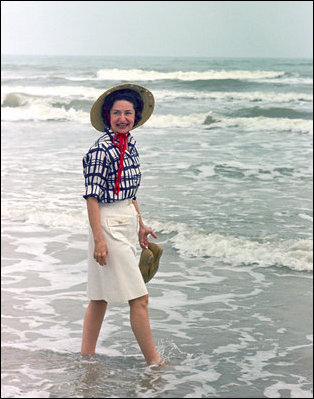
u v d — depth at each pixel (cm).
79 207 884
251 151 1475
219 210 891
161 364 419
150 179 1111
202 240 721
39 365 416
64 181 1073
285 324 504
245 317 519
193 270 642
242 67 7462
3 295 564
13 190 1000
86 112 2478
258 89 3634
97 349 450
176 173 1171
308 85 3916
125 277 405
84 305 542
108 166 401
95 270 415
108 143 404
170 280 613
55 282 601
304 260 660
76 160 1288
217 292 580
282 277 619
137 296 409
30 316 514
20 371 406
